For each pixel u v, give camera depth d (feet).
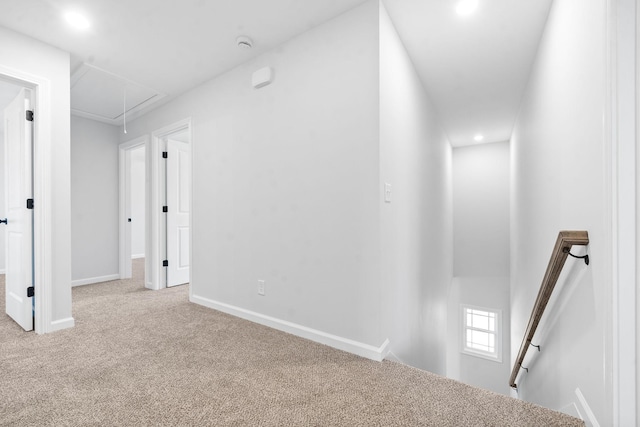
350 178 6.48
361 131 6.31
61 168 7.74
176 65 8.84
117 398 4.70
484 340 18.85
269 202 7.97
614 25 3.54
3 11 6.46
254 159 8.35
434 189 12.56
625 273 3.44
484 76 9.68
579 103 4.85
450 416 4.32
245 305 8.55
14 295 8.19
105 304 9.92
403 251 7.86
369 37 6.23
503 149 18.22
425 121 10.71
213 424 4.13
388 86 6.64
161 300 10.41
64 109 7.86
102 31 7.23
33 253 7.54
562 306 5.68
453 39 7.68
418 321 9.45
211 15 6.72
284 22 6.94
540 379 7.39
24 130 7.57
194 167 10.21
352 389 5.01
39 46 7.49
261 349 6.51
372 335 6.17
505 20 6.98
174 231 12.73
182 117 10.75
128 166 14.66
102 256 13.76
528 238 9.80
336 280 6.69
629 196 3.44
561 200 5.90
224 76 9.25
